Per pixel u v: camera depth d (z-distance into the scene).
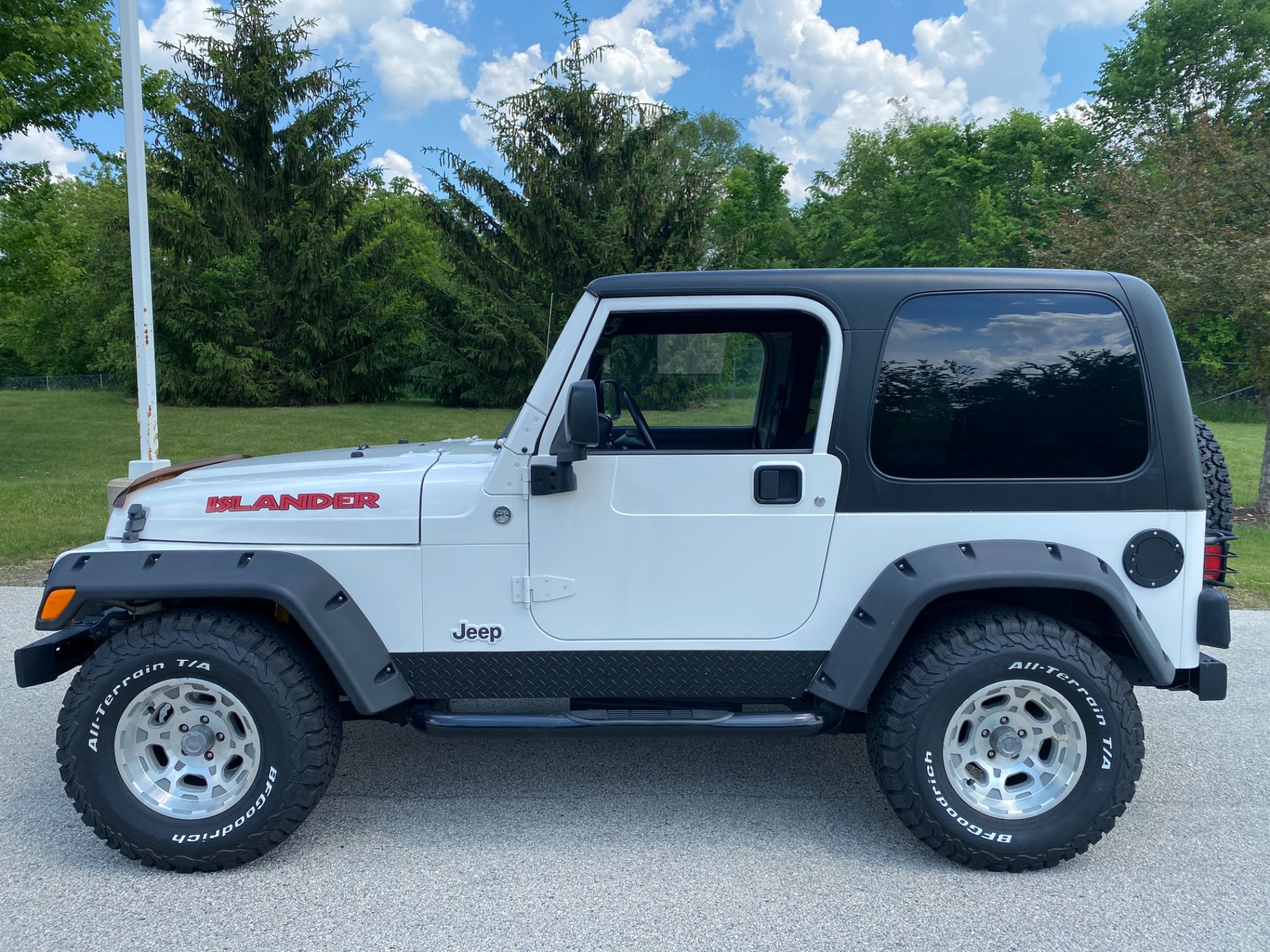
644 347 3.12
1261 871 2.74
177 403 23.50
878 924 2.44
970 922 2.46
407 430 18.22
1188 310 8.75
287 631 2.80
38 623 2.61
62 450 14.50
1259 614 5.82
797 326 3.00
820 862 2.79
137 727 2.72
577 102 20.66
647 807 3.19
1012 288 2.73
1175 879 2.68
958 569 2.59
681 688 2.86
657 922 2.45
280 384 24.30
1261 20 31.77
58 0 10.64
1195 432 2.96
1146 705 4.25
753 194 40.16
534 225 21.02
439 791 3.31
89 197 35.66
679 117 21.31
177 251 23.14
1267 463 9.74
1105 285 2.74
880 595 2.67
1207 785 3.38
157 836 2.65
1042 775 2.73
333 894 2.60
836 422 2.72
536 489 2.72
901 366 2.73
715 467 2.74
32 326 43.66
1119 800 2.64
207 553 2.71
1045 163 34.78
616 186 21.23
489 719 2.79
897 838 2.96
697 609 2.79
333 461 3.25
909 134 40.84
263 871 2.73
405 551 2.78
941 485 2.71
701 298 2.75
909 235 39.75
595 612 2.80
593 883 2.66
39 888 2.63
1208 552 2.97
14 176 11.52
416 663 2.84
